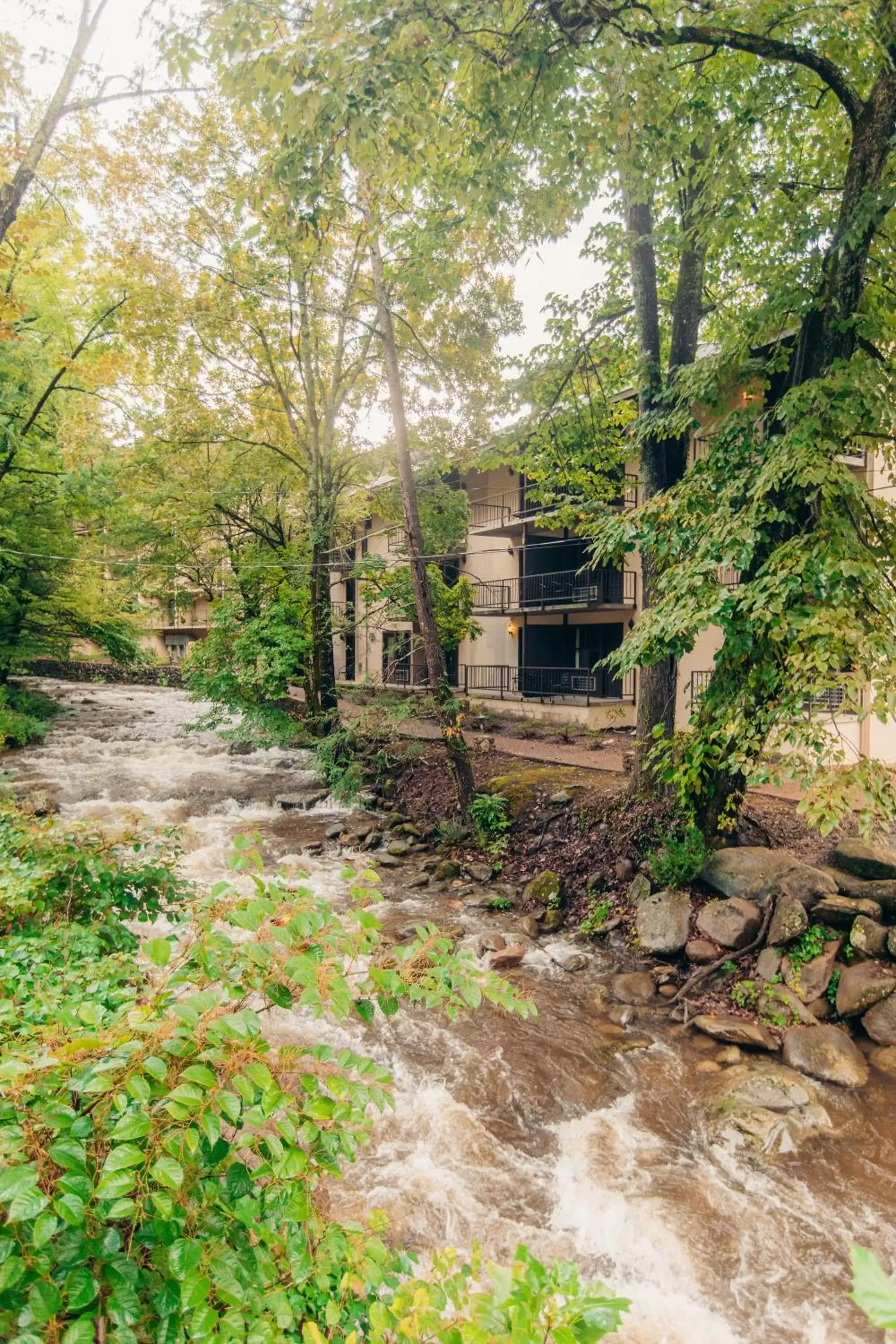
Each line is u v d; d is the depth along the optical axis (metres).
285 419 16.27
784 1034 5.65
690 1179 4.34
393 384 10.46
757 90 6.64
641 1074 5.40
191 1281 1.44
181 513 16.19
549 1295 1.45
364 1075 1.95
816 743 5.11
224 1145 1.78
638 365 8.56
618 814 9.14
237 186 11.13
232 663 15.00
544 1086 5.24
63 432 16.30
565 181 7.10
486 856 9.88
